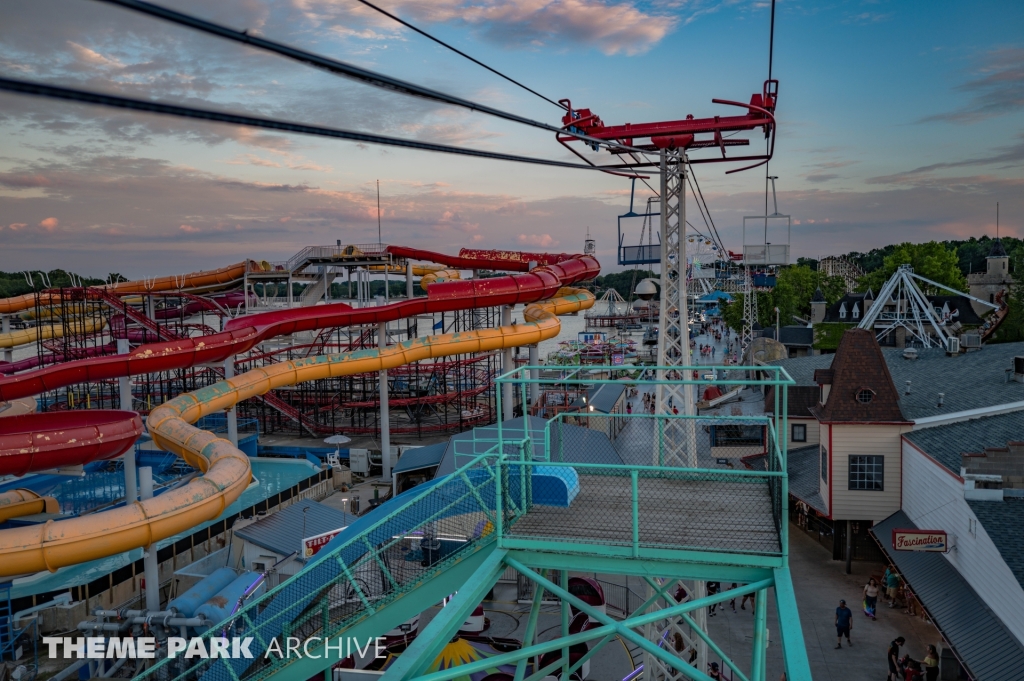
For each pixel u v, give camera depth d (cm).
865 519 3422
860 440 3412
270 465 6041
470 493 1341
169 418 4466
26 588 3372
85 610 3275
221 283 8500
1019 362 3425
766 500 1302
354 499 4866
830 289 17250
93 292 7012
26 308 8569
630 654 2541
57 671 2903
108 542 2970
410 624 2566
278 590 1453
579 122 2588
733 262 14212
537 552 1170
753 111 2531
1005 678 1945
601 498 1334
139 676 1476
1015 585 2091
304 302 8388
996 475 2502
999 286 12244
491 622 2803
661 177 2567
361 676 2294
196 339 5059
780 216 7394
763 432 4528
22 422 4166
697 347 13912
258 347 8369
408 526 1509
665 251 2534
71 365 4591
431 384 7856
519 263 8475
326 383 8000
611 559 1137
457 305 6212
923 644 2764
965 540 2523
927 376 4134
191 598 2905
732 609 3153
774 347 6112
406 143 934
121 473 5219
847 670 2583
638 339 18212
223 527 4278
